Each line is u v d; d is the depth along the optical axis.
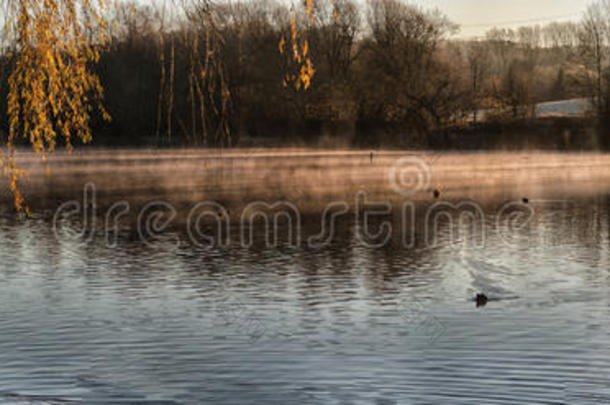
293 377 12.55
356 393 11.76
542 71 151.25
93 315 16.84
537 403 11.19
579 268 22.55
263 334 15.11
